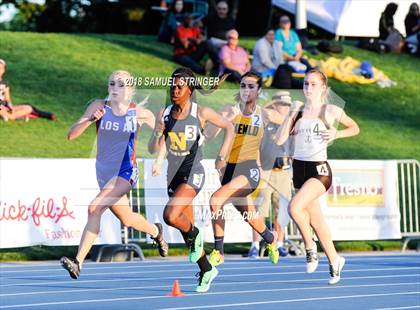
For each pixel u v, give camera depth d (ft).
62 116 165.48
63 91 174.81
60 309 72.13
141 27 277.23
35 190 111.04
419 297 81.66
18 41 193.67
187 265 110.73
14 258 115.24
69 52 191.83
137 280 94.22
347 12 218.38
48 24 290.15
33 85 174.60
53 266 108.58
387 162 132.46
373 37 222.07
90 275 98.99
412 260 117.91
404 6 230.07
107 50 196.03
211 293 83.10
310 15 219.41
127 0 276.62
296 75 173.78
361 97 198.18
